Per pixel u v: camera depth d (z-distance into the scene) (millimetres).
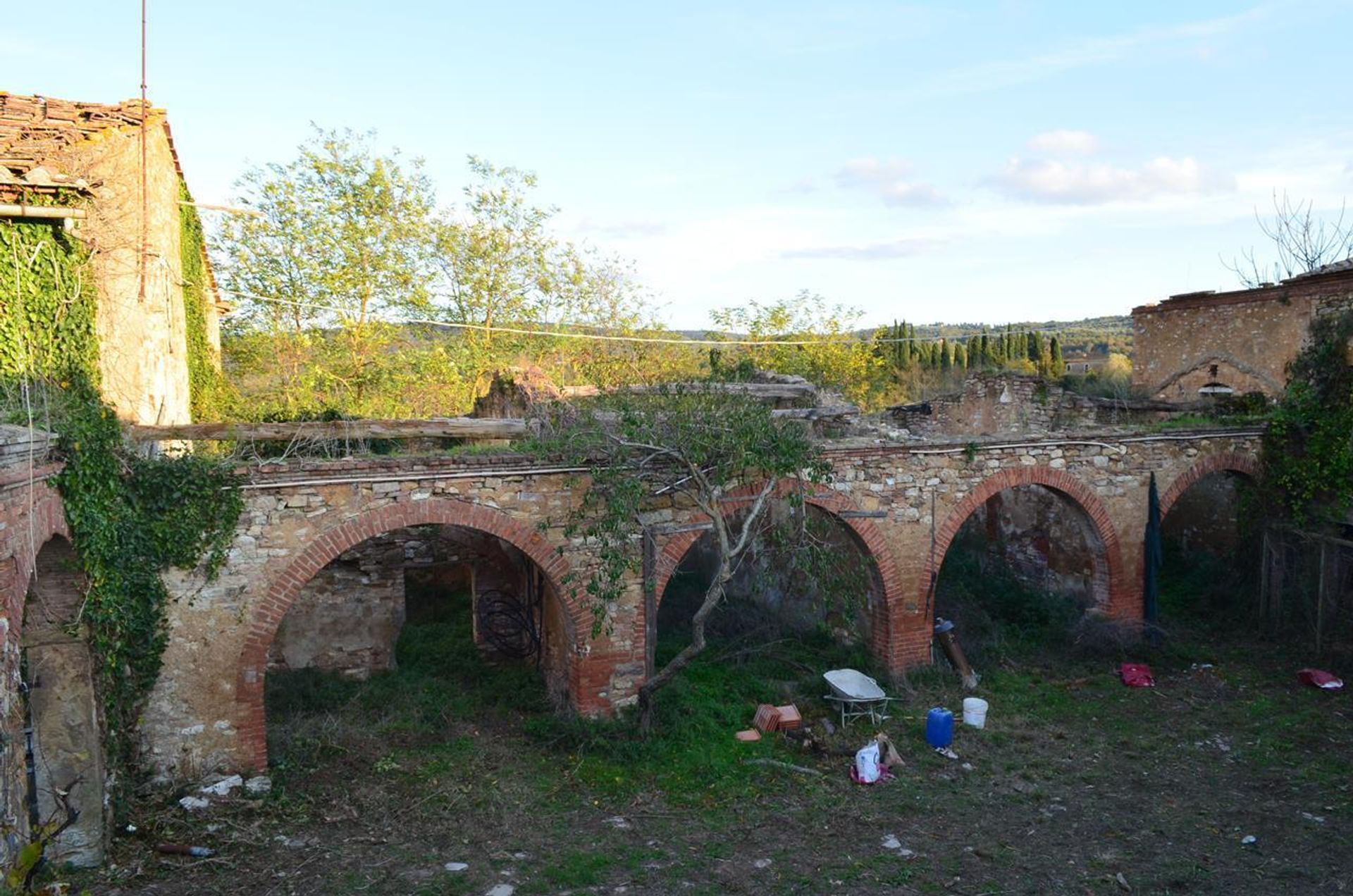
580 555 12094
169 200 14273
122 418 10922
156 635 10125
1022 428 19703
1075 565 17266
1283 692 14141
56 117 11891
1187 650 15727
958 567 18953
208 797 10070
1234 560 17859
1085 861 9297
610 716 12359
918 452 14211
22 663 8734
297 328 23891
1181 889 8750
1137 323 21359
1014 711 13492
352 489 10875
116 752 9539
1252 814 10344
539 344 27312
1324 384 16547
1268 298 18062
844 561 13531
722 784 11062
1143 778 11352
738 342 33844
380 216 23812
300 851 9180
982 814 10422
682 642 15656
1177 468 16375
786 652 15500
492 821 9961
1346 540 15516
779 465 11336
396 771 11016
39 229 10094
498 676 14344
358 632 14586
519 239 26703
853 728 12836
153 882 8523
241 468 10328
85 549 8766
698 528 12766
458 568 18828
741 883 8812
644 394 12148
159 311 13367
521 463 11531
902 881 8891
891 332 46250
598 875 8891
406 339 25156
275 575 10602
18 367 9820
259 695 10648
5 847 6410
